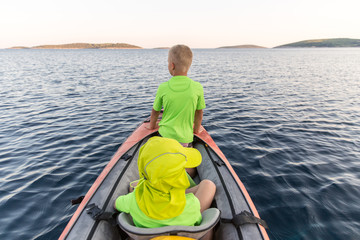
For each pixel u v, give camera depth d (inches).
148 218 46.8
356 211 107.4
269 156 163.8
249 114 278.2
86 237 57.1
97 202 70.1
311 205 111.2
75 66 1120.2
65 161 157.6
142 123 140.1
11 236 94.5
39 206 112.6
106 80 600.1
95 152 171.3
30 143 188.5
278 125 235.6
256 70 931.3
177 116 80.7
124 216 52.1
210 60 1876.2
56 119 254.5
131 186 74.7
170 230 45.3
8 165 152.7
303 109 302.7
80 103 335.6
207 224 47.9
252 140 194.5
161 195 43.4
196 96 80.0
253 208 70.2
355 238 92.1
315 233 94.6
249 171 143.3
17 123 239.8
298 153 169.3
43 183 131.7
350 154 168.4
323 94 409.1
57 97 378.0
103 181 81.5
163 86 81.0
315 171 143.5
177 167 41.0
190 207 49.3
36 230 97.9
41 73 756.0
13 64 1240.8
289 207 110.0
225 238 60.1
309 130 220.1
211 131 217.5
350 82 567.2
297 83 549.0
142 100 359.9
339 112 286.8
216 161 96.2
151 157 41.4
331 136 204.5
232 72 841.5
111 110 296.4
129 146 110.5
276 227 97.8
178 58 74.7
